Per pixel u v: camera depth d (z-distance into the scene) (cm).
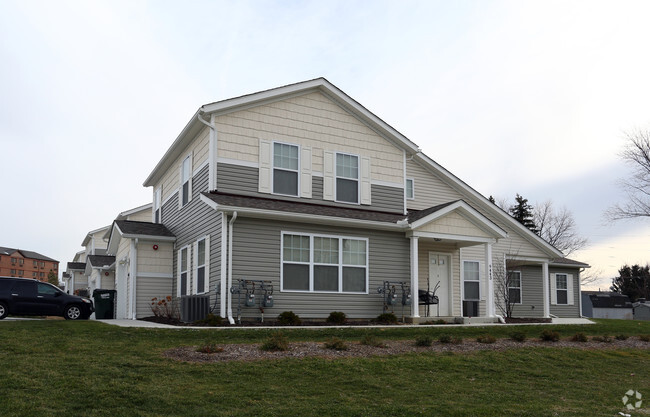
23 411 699
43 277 10681
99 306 2100
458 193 2414
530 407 878
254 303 1622
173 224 2178
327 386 923
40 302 1802
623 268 7388
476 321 1938
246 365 1006
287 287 1694
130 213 3400
